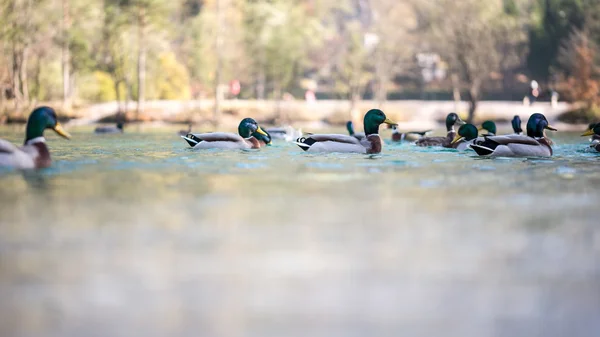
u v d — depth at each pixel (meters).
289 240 11.40
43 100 101.94
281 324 7.88
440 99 134.50
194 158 26.27
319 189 17.39
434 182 19.03
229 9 116.44
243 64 111.94
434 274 9.61
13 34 83.44
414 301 8.58
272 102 106.06
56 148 33.06
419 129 78.94
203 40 109.00
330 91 132.00
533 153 27.47
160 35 97.38
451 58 96.75
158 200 15.38
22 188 17.19
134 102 102.62
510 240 11.56
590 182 19.23
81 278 9.34
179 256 10.38
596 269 9.88
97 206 14.52
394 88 137.25
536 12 125.38
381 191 17.09
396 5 113.00
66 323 7.84
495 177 20.34
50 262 10.04
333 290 8.93
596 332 7.70
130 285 9.06
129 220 12.98
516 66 132.38
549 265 10.07
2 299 8.55
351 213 13.87
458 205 15.02
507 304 8.51
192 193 16.55
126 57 96.88
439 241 11.45
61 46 91.81
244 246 10.98
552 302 8.56
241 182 18.84
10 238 11.45
